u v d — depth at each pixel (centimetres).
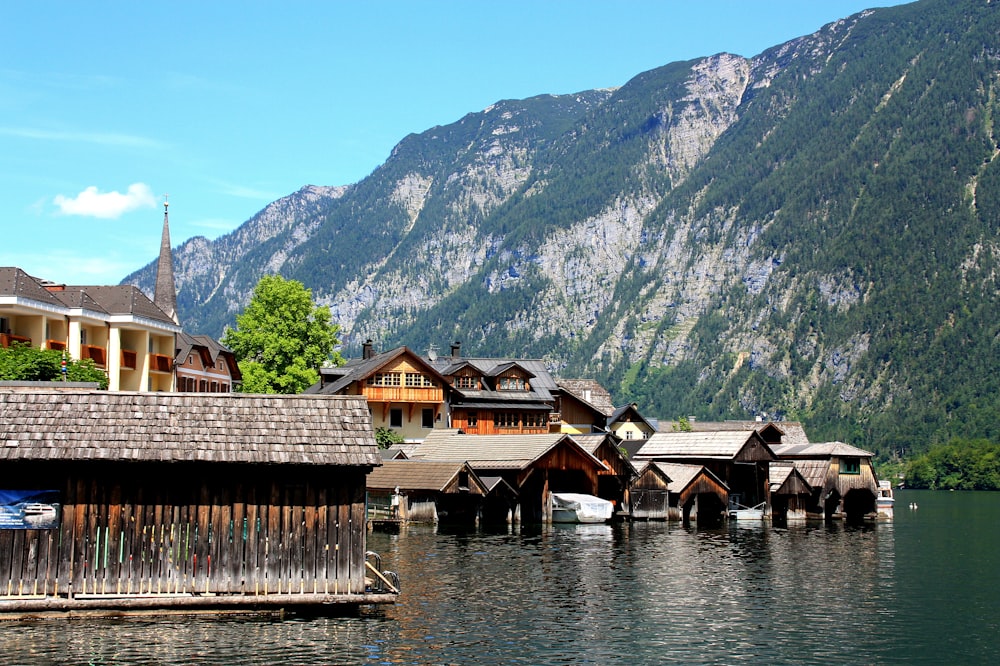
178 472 4556
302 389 13825
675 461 11581
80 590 4466
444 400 13238
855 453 12025
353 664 4088
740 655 4434
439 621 4888
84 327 10069
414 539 8331
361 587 4678
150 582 4509
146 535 4519
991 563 7506
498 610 5203
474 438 10844
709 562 7156
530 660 4269
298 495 4644
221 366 13538
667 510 10594
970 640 4803
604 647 4503
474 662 4209
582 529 9488
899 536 9862
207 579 4547
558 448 9938
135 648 4150
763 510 11144
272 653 4166
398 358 12988
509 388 14375
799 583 6312
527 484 10450
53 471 4466
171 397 4684
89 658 4012
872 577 6669
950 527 11431
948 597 5919
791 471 11306
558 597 5609
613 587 5978
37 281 10094
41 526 4456
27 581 4438
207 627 4453
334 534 4669
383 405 13075
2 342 8662
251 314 14075
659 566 6881
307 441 4656
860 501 12600
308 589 4628
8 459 4347
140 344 10762
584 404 15325
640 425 17550
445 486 9288
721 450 11231
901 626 5084
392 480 9775
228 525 4581
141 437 4516
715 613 5272
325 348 14350
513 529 9369
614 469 10419
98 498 4494
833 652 4541
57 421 4506
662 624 4981
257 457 4541
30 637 4234
